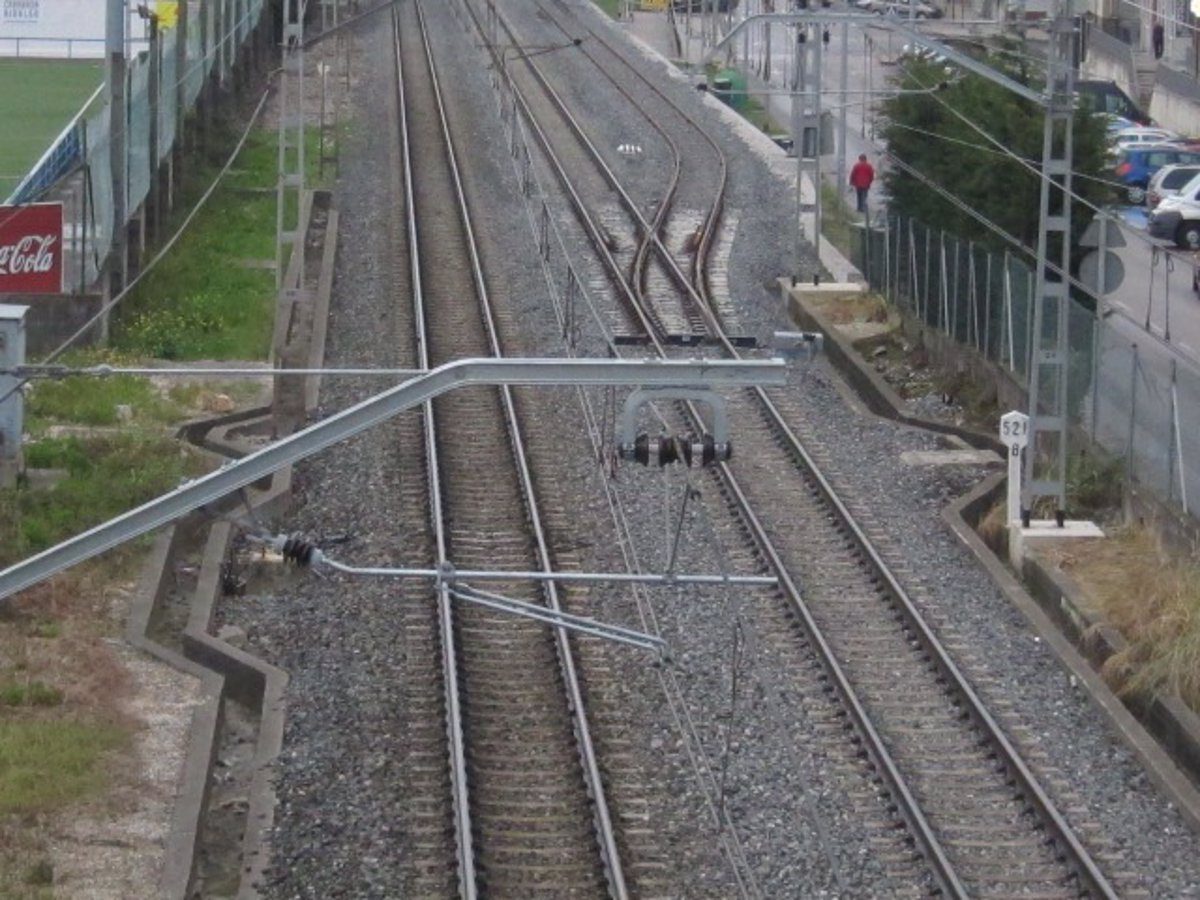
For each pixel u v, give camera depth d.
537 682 41.69
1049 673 43.31
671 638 44.06
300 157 75.88
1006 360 64.25
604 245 89.69
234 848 34.94
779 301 83.81
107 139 71.50
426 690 41.09
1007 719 40.56
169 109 87.31
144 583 47.09
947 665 42.44
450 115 124.56
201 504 25.77
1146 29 137.00
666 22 185.75
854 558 50.88
